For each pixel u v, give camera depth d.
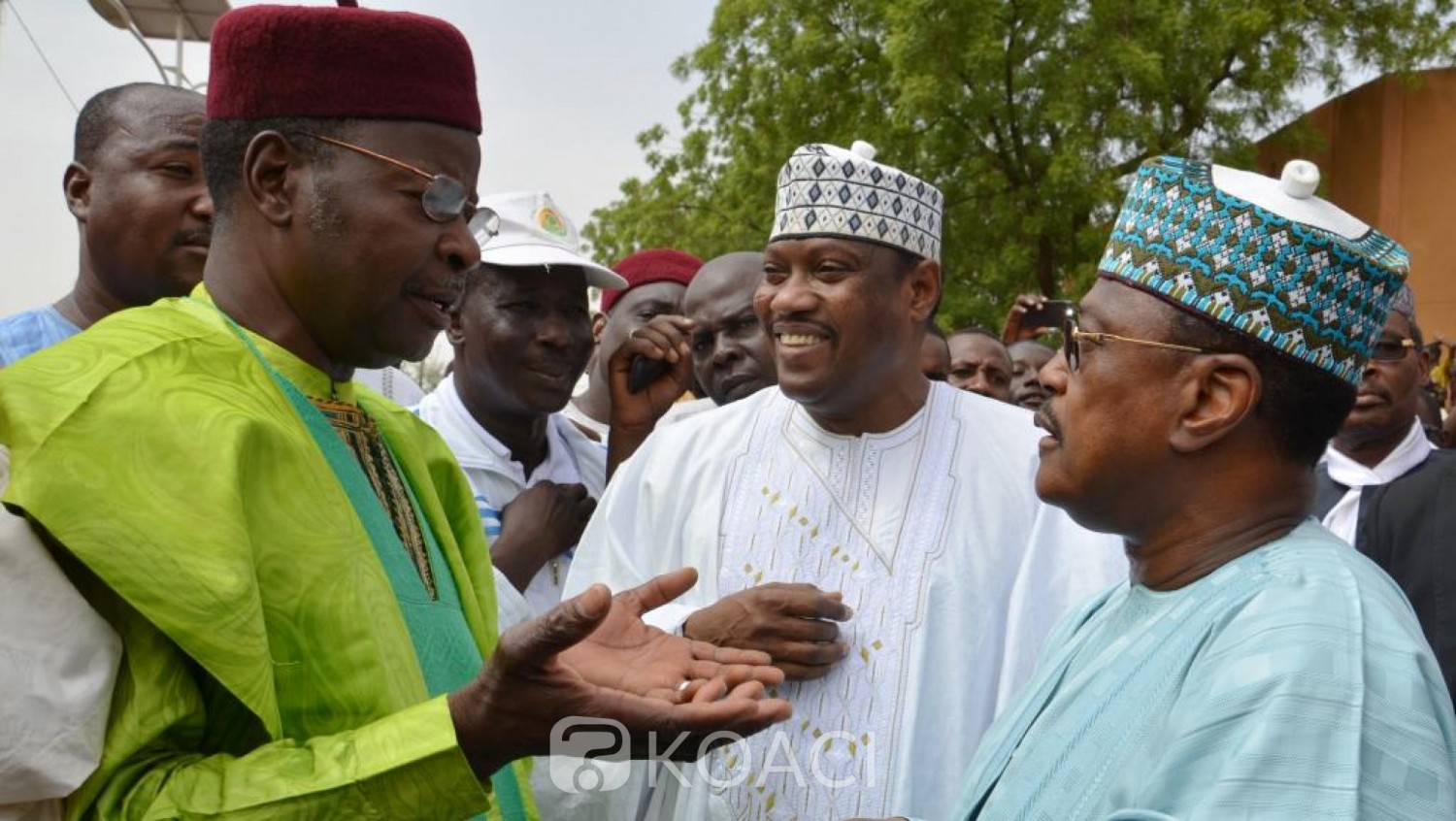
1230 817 1.58
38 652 1.81
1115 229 2.07
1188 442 1.93
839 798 2.95
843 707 3.00
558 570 3.98
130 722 1.89
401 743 1.88
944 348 5.11
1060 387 2.10
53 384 1.96
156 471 1.93
